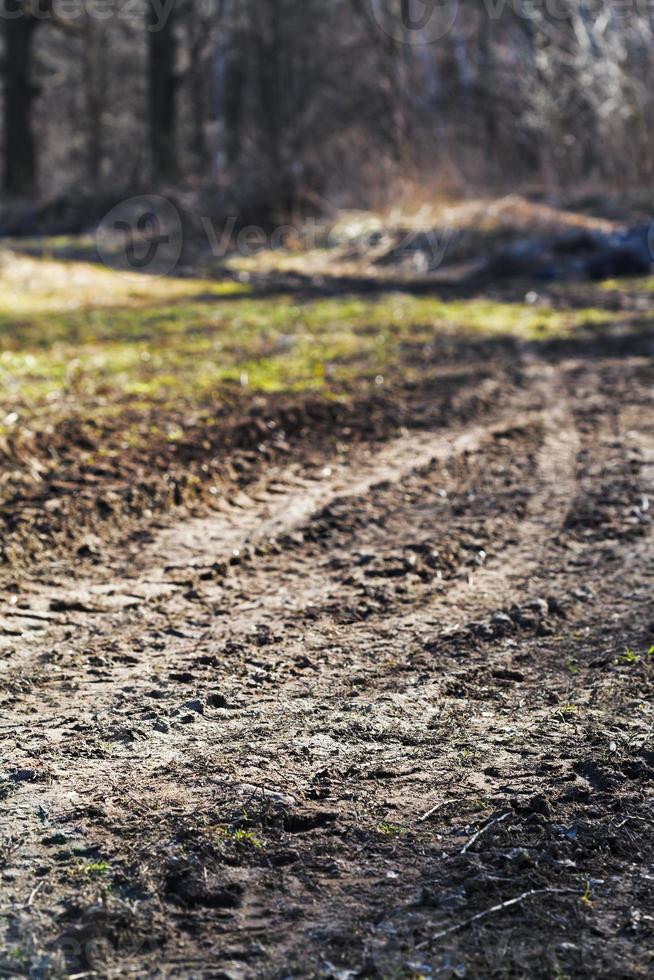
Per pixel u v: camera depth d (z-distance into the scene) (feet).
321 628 16.33
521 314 47.57
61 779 11.80
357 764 12.24
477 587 18.06
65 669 14.76
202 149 145.18
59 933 9.28
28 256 64.44
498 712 13.61
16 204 94.38
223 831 10.73
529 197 81.20
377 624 16.53
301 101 138.00
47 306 46.21
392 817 11.11
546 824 10.94
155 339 38.42
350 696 14.08
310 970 8.87
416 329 42.57
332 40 138.31
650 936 9.29
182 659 15.17
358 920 9.50
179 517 21.02
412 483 23.77
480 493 23.18
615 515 21.66
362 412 29.32
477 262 62.64
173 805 11.25
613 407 31.24
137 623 16.38
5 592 17.20
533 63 97.55
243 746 12.64
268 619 16.63
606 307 49.85
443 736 12.92
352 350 37.63
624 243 62.64
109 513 20.74
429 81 105.40
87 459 23.63
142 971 8.87
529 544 20.15
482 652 15.51
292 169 81.97
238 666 14.94
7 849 10.44
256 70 147.13
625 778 11.85
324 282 58.59
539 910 9.61
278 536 20.22
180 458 24.22
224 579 18.22
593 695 13.99
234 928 9.41
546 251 61.67
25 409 27.14
